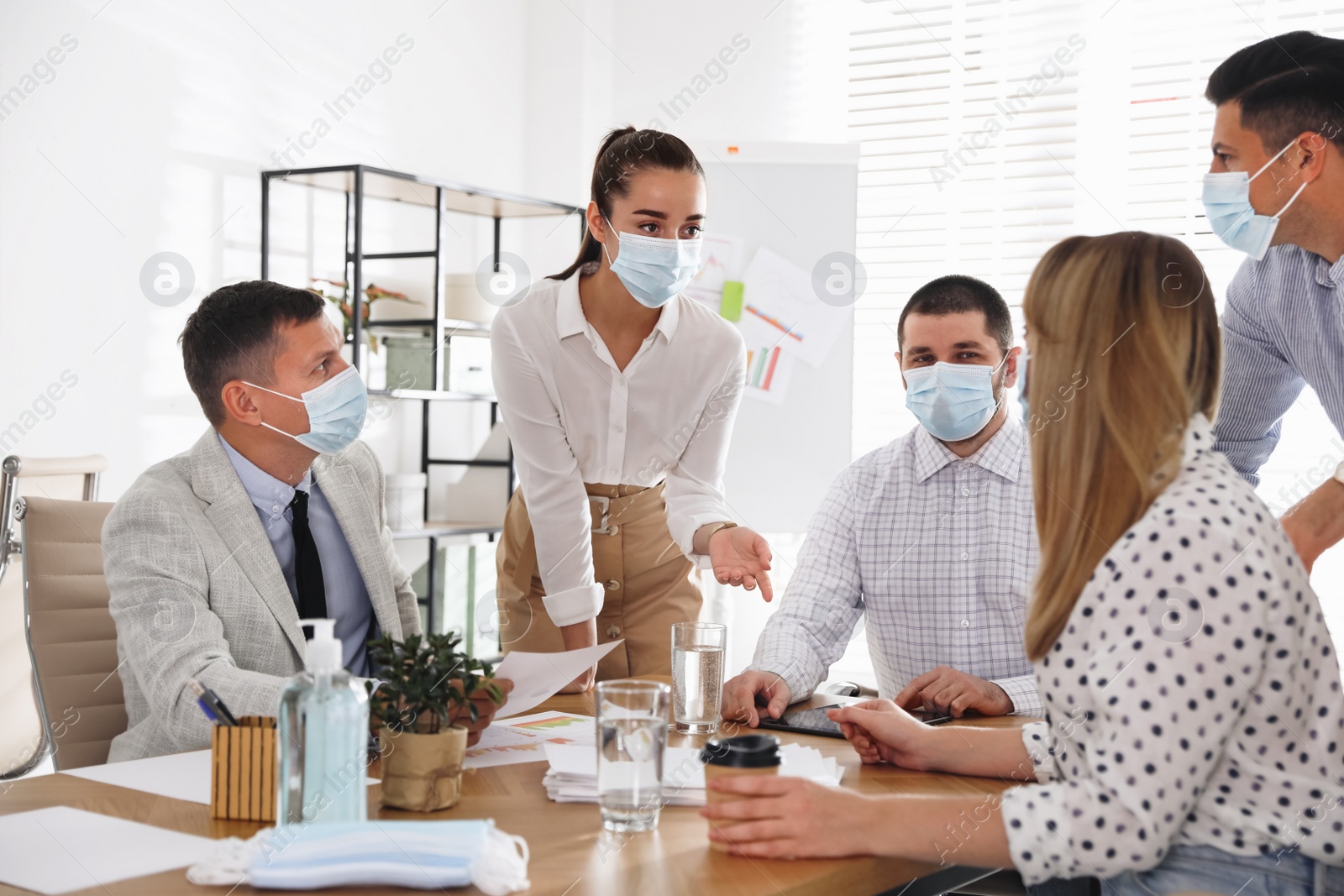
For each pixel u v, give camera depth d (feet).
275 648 4.58
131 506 4.53
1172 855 2.91
